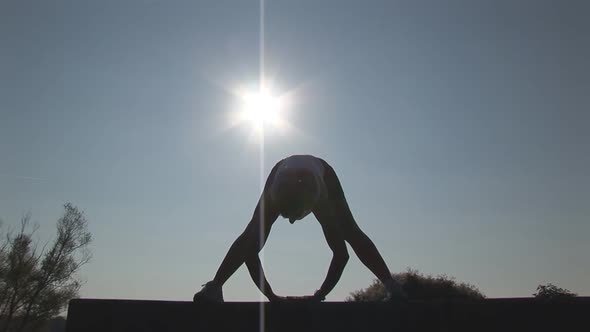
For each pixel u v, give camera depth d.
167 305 3.28
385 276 3.80
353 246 3.91
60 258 22.12
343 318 3.17
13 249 21.30
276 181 3.64
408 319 3.13
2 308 20.94
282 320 3.19
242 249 3.57
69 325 3.26
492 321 3.10
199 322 3.24
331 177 4.01
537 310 3.10
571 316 3.07
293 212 3.60
